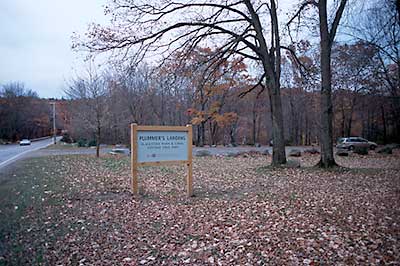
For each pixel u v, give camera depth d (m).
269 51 14.30
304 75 16.56
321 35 12.81
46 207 7.14
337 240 4.88
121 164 16.70
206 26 13.05
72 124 30.22
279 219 6.09
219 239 5.08
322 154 13.24
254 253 4.49
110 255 4.52
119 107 29.67
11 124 67.06
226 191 9.04
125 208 7.11
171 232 5.48
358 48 21.02
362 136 41.62
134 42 12.31
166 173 12.93
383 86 29.44
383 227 5.46
